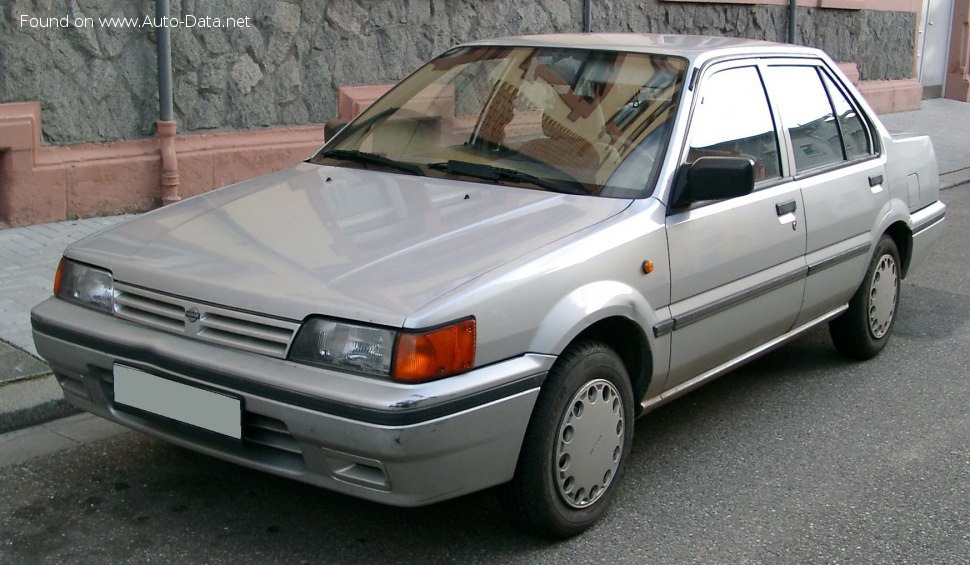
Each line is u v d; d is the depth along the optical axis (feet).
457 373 10.58
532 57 15.79
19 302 18.94
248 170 27.25
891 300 19.44
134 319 11.77
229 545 12.07
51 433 14.89
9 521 12.44
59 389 15.51
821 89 17.66
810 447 15.56
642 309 12.70
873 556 12.47
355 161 15.08
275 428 10.84
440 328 10.41
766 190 15.31
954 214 33.78
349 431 10.27
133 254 12.23
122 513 12.73
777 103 16.26
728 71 15.40
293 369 10.60
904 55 55.67
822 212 16.47
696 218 13.69
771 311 15.48
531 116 14.88
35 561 11.59
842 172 17.30
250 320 10.89
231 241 12.26
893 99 54.65
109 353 11.77
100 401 12.32
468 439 10.71
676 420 16.46
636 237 12.71
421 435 10.28
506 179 13.93
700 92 14.62
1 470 13.69
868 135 18.62
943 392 18.04
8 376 15.76
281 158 27.89
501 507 12.75
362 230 12.34
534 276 11.37
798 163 16.38
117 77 24.72
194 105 26.30
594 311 11.85
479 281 10.94
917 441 15.94
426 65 16.78
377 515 12.88
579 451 12.14
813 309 16.87
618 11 37.76
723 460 14.98
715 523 13.10
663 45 15.72
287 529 12.47
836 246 17.01
